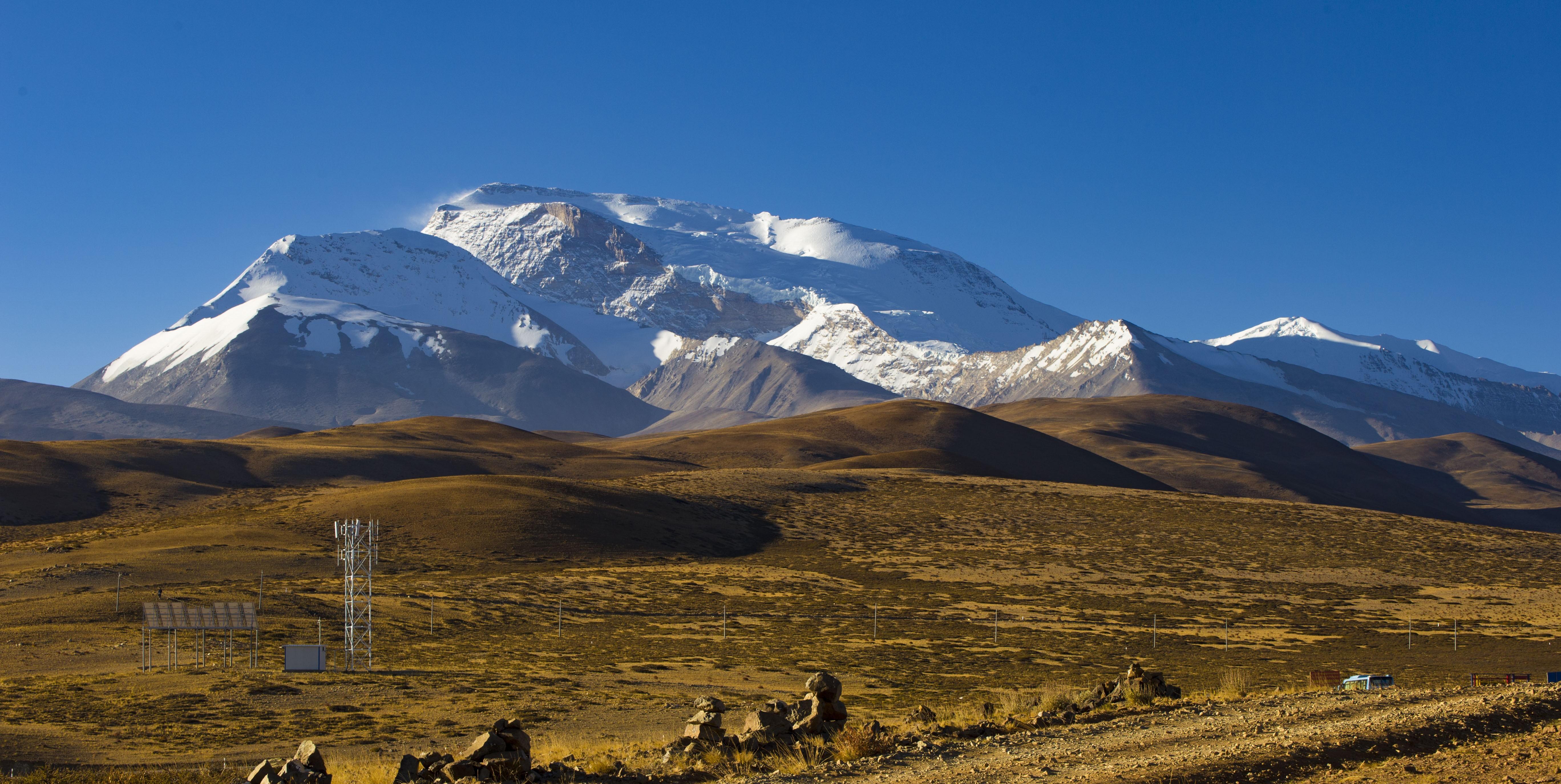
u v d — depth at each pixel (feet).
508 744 72.02
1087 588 367.86
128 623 236.63
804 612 314.35
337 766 95.45
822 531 485.56
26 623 235.61
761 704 157.99
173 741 128.98
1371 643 266.16
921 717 89.15
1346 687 124.47
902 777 65.36
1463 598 349.61
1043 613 319.68
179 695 158.10
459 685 174.29
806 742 77.00
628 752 84.84
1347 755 65.41
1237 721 79.92
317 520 433.07
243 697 158.20
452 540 416.46
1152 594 357.20
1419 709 80.28
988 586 372.17
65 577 312.09
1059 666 224.74
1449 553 431.02
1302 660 236.02
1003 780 61.93
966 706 105.40
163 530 409.08
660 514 487.20
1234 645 263.70
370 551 213.87
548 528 437.58
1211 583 376.48
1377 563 412.16
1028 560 419.33
